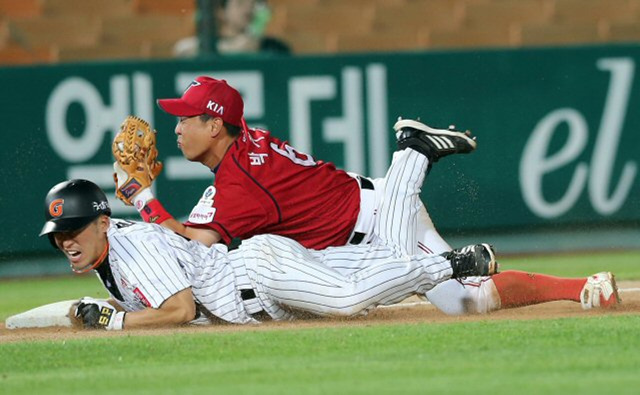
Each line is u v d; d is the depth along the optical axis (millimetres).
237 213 22188
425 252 23922
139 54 51656
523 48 41750
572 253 42125
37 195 40562
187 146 22984
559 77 41875
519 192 41750
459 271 21516
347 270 22516
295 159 23109
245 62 41062
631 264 38031
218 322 21844
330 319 21969
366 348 18109
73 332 21281
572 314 22016
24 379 16500
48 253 40969
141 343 19172
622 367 15883
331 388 14844
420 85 41531
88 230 20766
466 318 22016
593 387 14383
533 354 17078
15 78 40250
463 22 55781
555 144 42031
